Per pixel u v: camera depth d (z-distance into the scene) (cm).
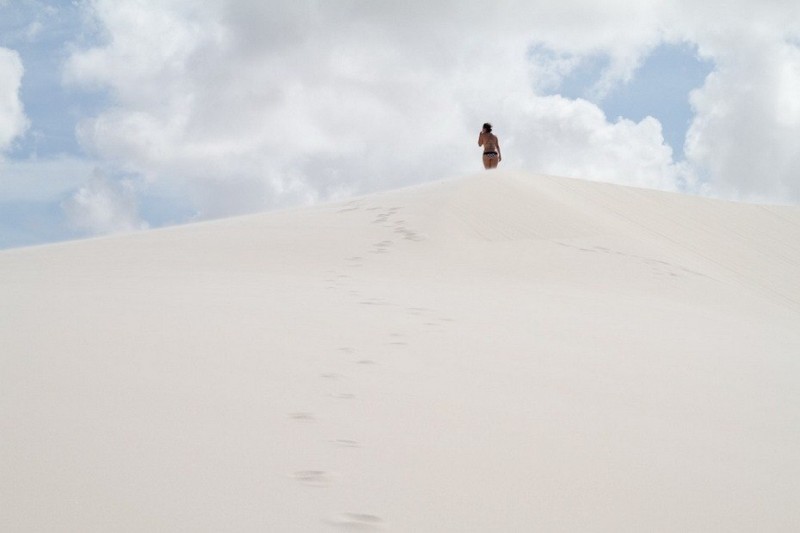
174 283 790
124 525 221
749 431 404
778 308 1065
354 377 427
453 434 343
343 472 282
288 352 474
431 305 730
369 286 841
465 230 1264
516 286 931
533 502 275
